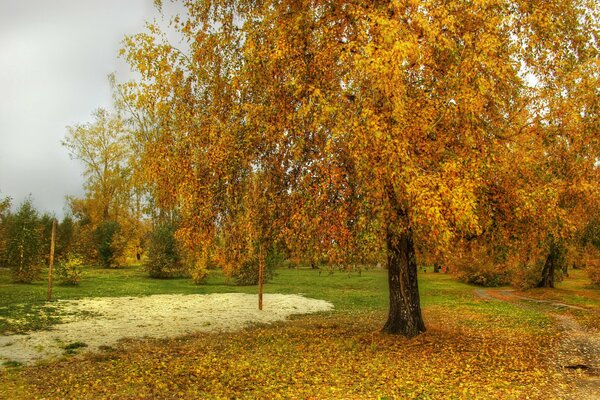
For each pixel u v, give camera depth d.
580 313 20.83
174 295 24.06
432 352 11.82
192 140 11.75
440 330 14.89
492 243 13.03
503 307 23.06
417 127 9.73
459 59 9.69
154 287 27.25
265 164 11.80
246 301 23.02
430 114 9.83
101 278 31.72
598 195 12.03
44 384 8.66
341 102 9.79
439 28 9.62
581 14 11.44
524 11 10.86
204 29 12.34
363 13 9.55
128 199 47.12
